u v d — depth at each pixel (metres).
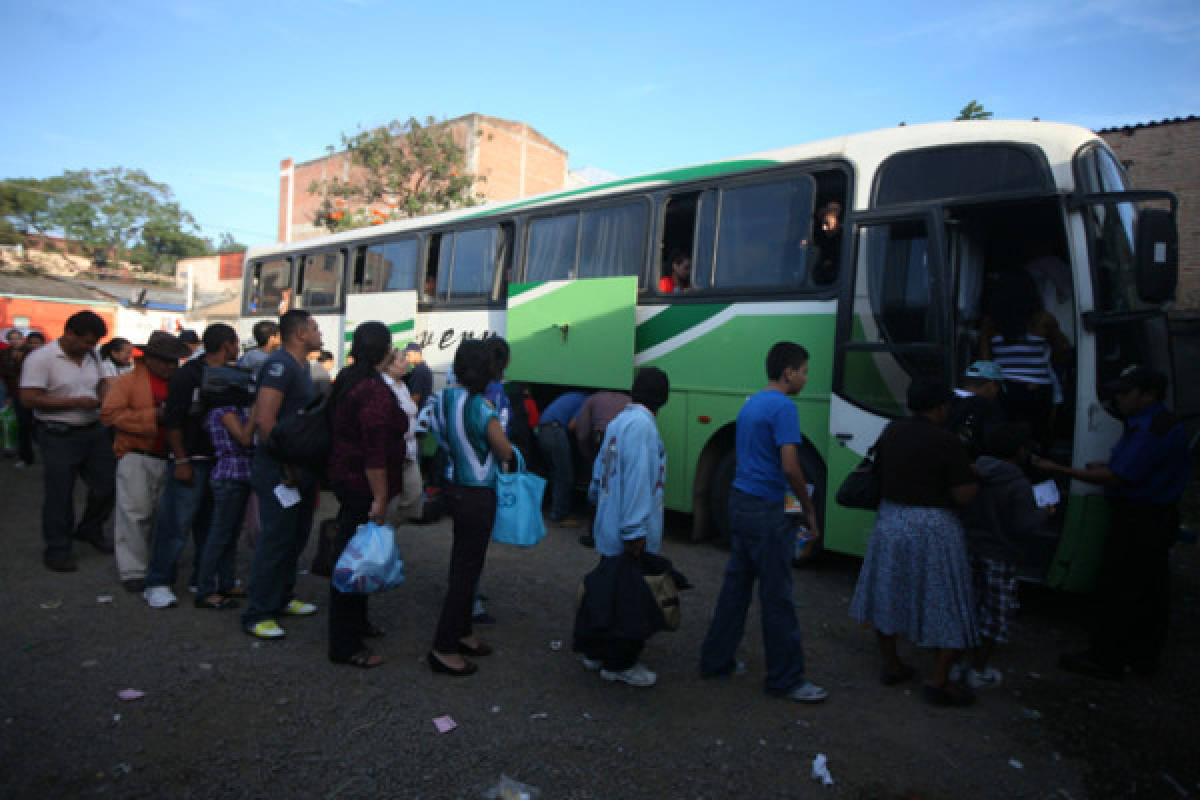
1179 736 3.67
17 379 11.03
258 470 4.52
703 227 6.97
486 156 34.09
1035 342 5.41
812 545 6.31
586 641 3.91
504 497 4.11
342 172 39.84
